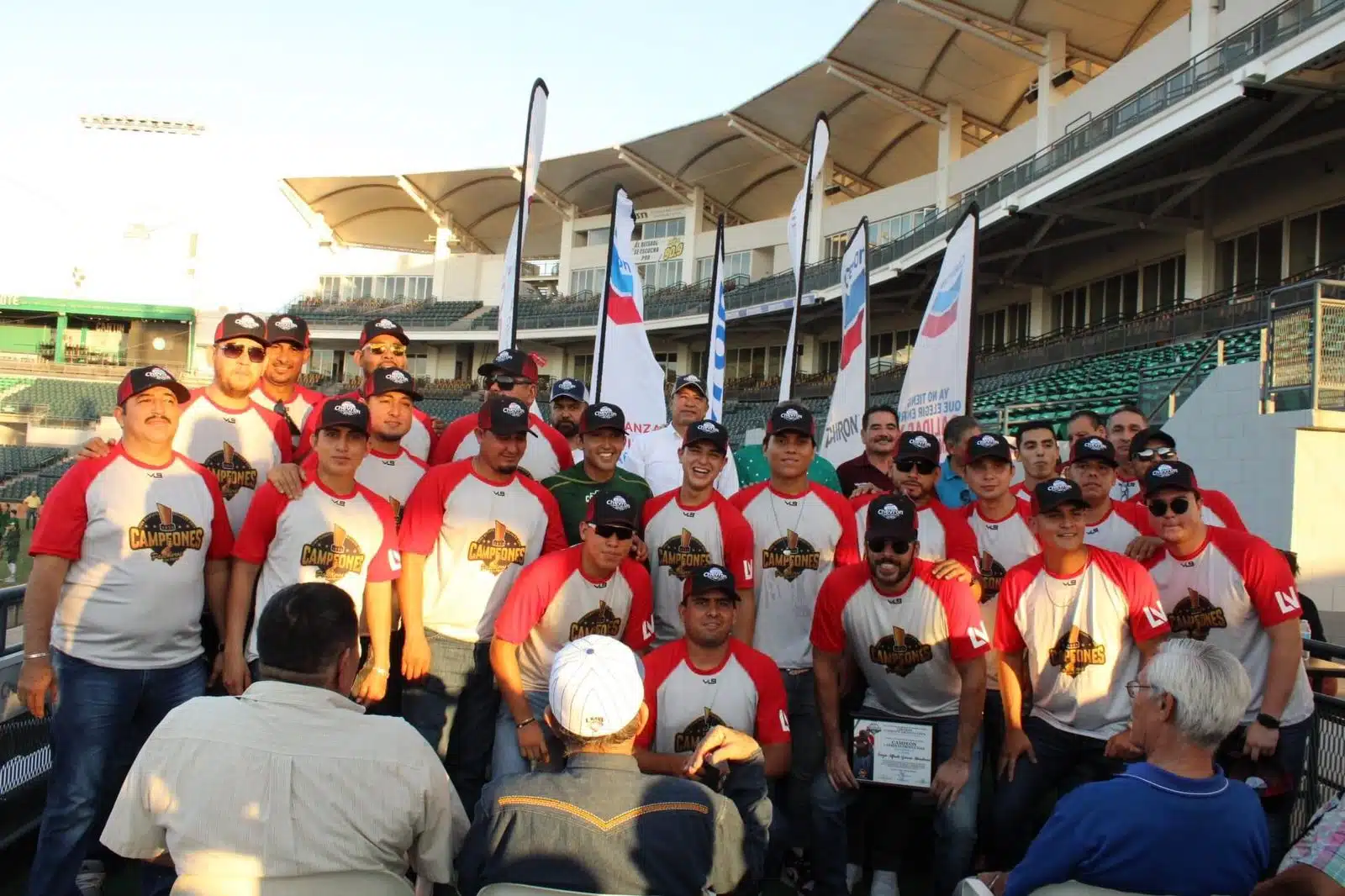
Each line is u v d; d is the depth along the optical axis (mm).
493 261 43031
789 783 4289
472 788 4137
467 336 39531
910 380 6211
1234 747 3850
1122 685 3785
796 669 4387
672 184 37625
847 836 4156
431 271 44031
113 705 3471
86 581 3467
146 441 3594
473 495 4113
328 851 2209
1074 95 23109
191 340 43125
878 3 23266
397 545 4008
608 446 4570
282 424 4473
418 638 3965
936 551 4418
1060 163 18609
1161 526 3887
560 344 39969
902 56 25828
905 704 4031
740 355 37344
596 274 40625
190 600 3680
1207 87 14477
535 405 5328
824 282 29672
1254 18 16469
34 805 4285
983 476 4500
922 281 27266
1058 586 3811
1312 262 17547
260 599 3848
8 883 3904
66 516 3410
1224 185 19672
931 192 29422
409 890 2311
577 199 40969
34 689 3326
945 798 3746
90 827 3461
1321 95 13969
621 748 2482
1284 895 2254
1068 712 3834
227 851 2174
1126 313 23438
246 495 4273
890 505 3660
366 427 3805
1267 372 7992
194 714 2293
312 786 2227
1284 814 3768
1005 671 3961
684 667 3668
